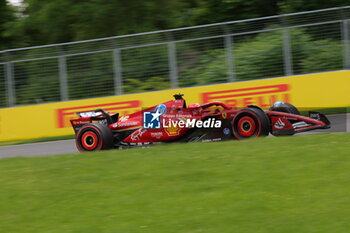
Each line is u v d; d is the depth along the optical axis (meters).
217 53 49.00
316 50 46.53
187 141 32.41
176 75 49.78
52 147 42.50
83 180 23.38
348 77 44.91
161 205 19.48
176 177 22.52
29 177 24.94
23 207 20.56
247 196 19.56
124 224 18.05
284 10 62.62
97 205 20.03
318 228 16.36
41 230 18.14
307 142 26.66
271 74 47.72
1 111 51.59
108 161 26.47
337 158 23.05
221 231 16.89
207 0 71.75
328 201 18.38
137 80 50.44
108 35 66.50
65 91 51.53
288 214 17.67
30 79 51.94
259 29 48.31
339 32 46.06
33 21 70.00
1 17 77.62
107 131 32.41
